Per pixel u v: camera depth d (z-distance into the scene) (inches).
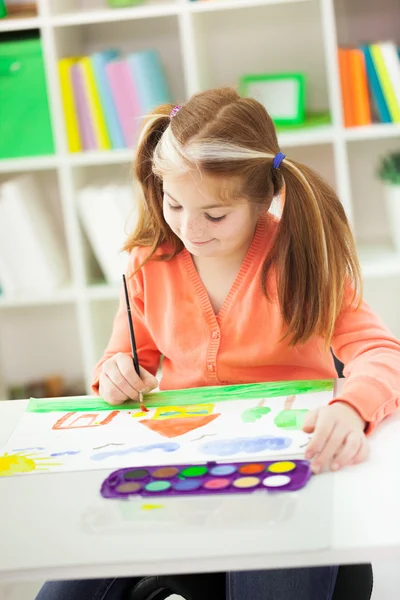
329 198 62.7
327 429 49.8
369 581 53.8
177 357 68.2
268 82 122.6
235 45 130.8
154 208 66.8
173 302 67.8
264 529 41.4
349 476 46.5
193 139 56.6
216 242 58.9
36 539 42.4
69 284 129.7
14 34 125.6
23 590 85.0
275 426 53.9
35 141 123.1
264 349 65.7
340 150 119.7
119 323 71.2
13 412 61.2
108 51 126.5
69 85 121.3
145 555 40.1
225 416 56.5
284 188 62.4
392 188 122.0
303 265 61.9
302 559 39.5
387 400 53.2
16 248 123.8
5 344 144.0
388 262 122.6
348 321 63.0
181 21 118.0
